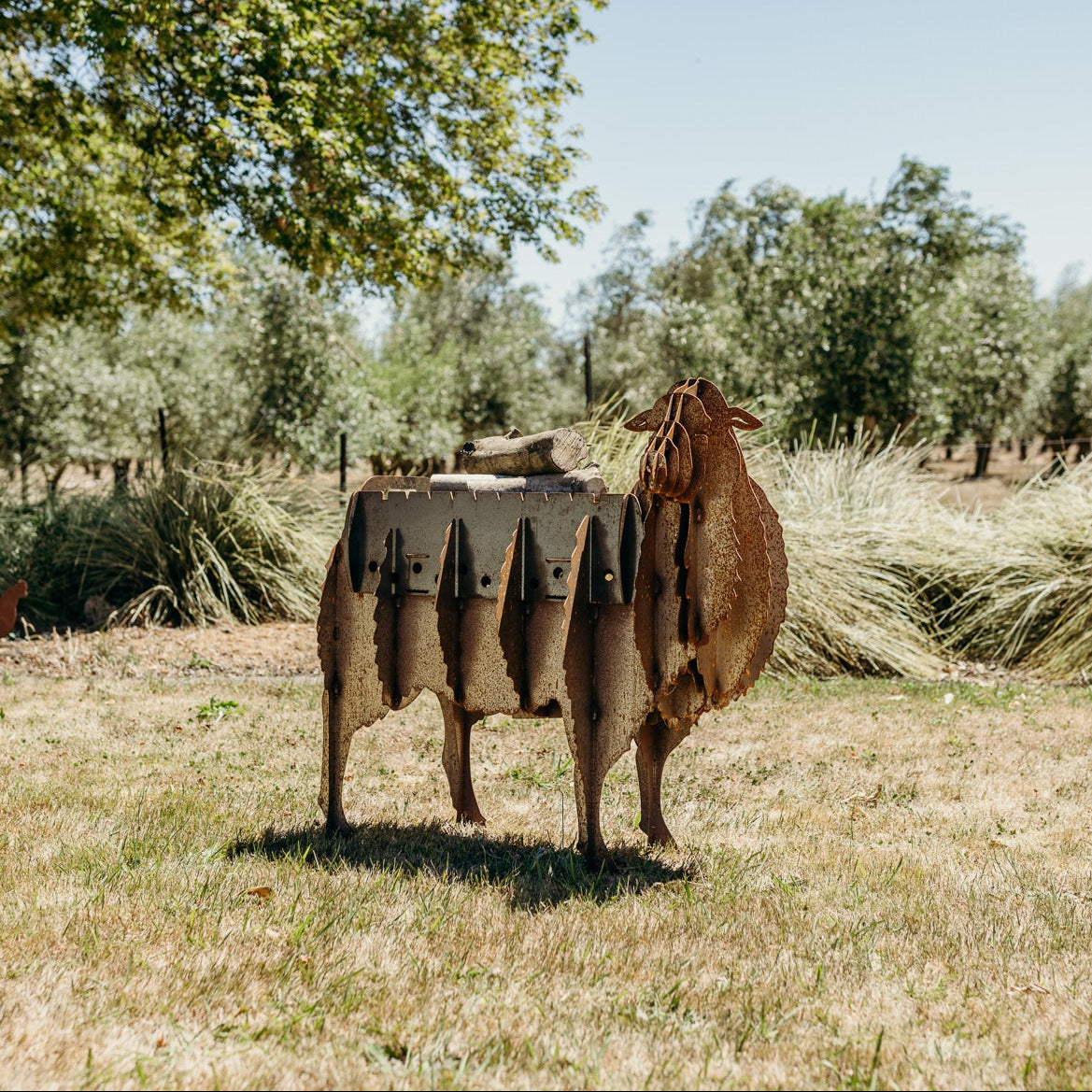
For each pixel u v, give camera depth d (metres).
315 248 12.91
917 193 22.25
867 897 4.07
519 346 33.22
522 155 14.81
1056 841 4.84
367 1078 2.70
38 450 24.80
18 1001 3.02
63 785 5.45
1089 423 35.03
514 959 3.44
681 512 4.09
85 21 11.14
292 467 12.88
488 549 4.32
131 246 16.14
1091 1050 2.90
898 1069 2.78
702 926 3.76
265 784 5.62
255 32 11.26
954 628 10.01
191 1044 2.84
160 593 10.66
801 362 21.91
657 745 4.69
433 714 7.47
